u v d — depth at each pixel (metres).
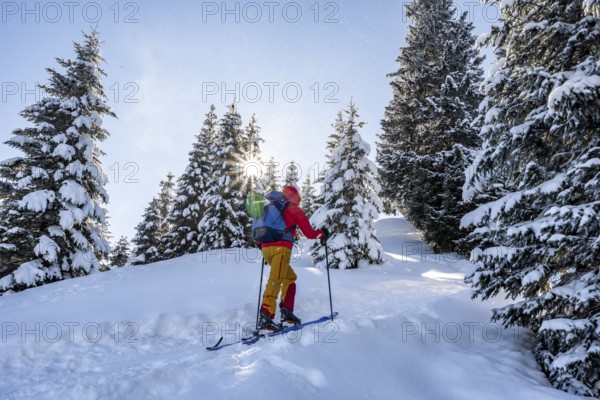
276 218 4.66
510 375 3.88
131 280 10.27
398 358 3.89
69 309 6.33
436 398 3.34
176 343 4.82
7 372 3.73
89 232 15.77
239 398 2.63
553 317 4.80
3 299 8.85
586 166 4.51
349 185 15.73
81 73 16.39
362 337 4.09
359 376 3.36
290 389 2.87
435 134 20.09
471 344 5.03
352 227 15.08
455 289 8.82
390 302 7.23
